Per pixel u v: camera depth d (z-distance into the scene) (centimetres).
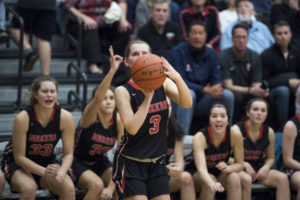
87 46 1334
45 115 898
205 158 1024
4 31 1165
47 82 880
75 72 1354
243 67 1294
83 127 953
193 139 1020
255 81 1295
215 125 996
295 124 1073
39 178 934
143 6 1458
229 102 1201
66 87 1270
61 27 1434
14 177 902
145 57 650
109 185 941
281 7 1530
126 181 712
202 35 1220
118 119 973
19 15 1216
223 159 1030
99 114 953
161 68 649
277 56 1305
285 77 1280
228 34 1403
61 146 1038
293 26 1520
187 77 1232
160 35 1319
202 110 1216
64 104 1199
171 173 948
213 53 1248
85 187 942
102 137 962
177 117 1167
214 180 1006
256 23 1456
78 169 952
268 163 1075
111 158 1054
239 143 1017
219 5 1600
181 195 995
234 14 1465
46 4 1209
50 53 1244
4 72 1303
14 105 1165
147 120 693
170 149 1022
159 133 714
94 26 1334
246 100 1255
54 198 966
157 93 705
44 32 1221
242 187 1016
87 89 1270
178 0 1591
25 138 892
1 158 938
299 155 1088
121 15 1373
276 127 1259
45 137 905
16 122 884
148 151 711
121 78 852
